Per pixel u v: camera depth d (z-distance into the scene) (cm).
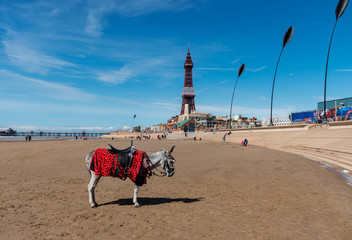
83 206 739
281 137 4766
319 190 945
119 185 1073
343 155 2022
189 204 762
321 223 589
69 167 1625
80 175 1328
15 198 831
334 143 2789
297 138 4103
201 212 679
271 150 3138
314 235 516
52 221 604
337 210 693
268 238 500
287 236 511
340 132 3509
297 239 496
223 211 688
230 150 3109
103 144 4712
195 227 563
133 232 534
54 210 697
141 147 3850
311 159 2031
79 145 4194
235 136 6919
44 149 3192
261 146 4175
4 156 2306
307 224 582
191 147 3762
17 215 651
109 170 722
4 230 544
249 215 652
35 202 784
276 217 635
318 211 685
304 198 830
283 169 1482
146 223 591
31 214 660
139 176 726
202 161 1962
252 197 851
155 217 636
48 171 1464
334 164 1692
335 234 521
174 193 920
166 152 777
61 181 1155
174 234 522
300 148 3119
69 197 852
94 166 727
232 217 635
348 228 555
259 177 1245
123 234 523
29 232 533
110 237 506
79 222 597
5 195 874
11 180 1174
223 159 2086
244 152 2789
